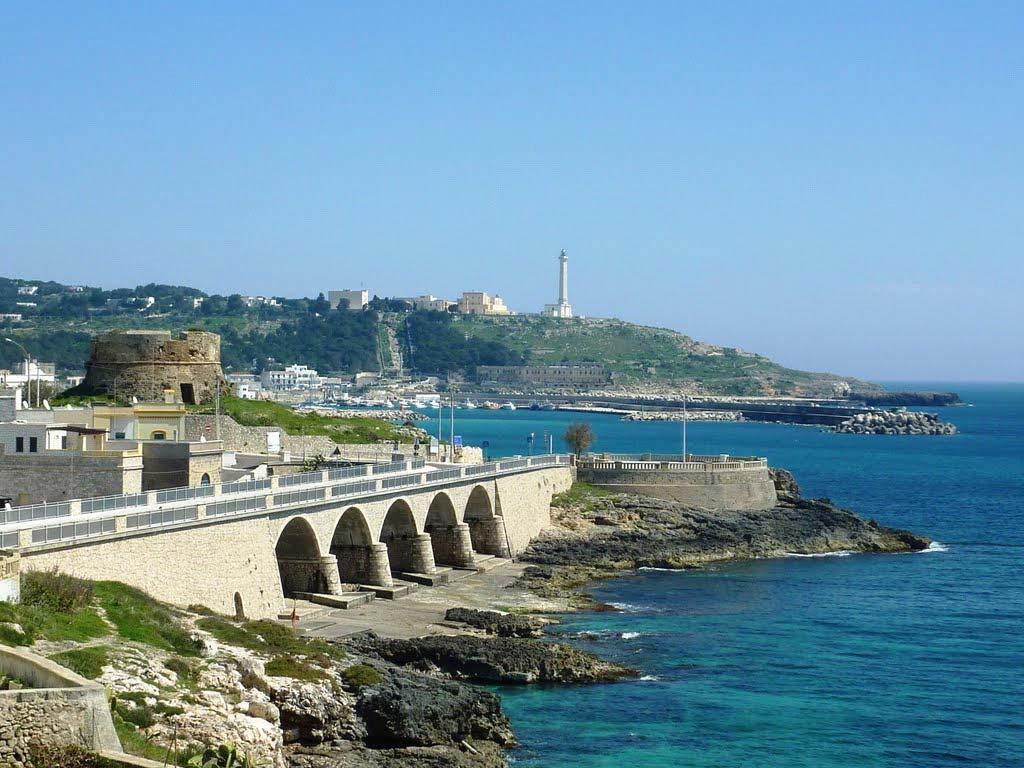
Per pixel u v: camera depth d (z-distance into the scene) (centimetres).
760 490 17650
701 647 10225
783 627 11150
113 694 5256
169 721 5362
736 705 8575
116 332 16850
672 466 17062
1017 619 11775
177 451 10500
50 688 4097
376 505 11144
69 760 3947
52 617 6138
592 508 16138
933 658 10162
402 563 12075
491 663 8844
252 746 5588
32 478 9344
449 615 10212
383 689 7212
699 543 15462
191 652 6612
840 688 9162
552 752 7412
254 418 16850
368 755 6738
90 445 10581
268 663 7000
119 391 16388
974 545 17138
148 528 7694
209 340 17350
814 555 15800
